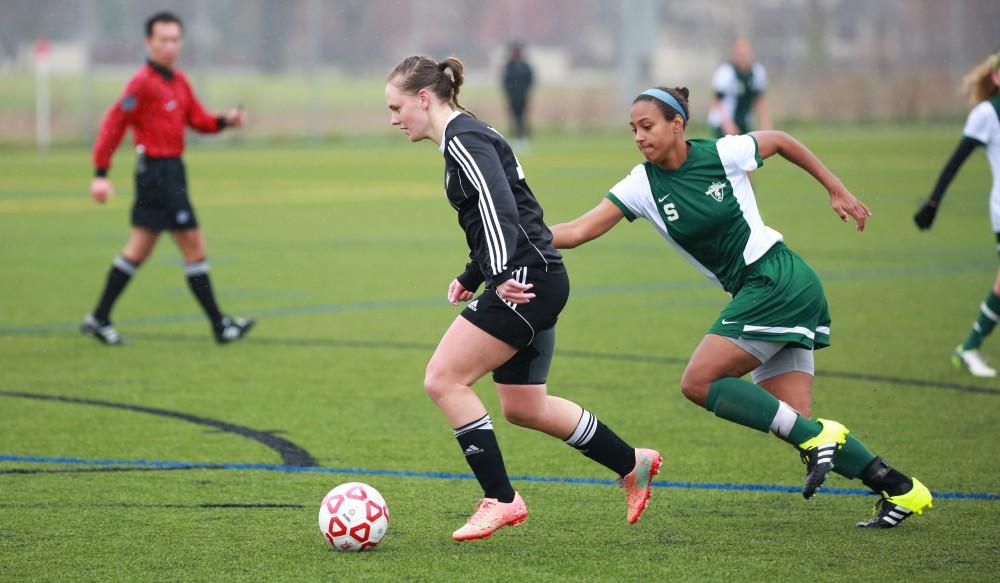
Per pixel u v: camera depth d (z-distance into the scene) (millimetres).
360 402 28734
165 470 22688
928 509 20203
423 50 174250
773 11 177875
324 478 22219
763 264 19016
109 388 30219
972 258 55656
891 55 176875
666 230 19484
